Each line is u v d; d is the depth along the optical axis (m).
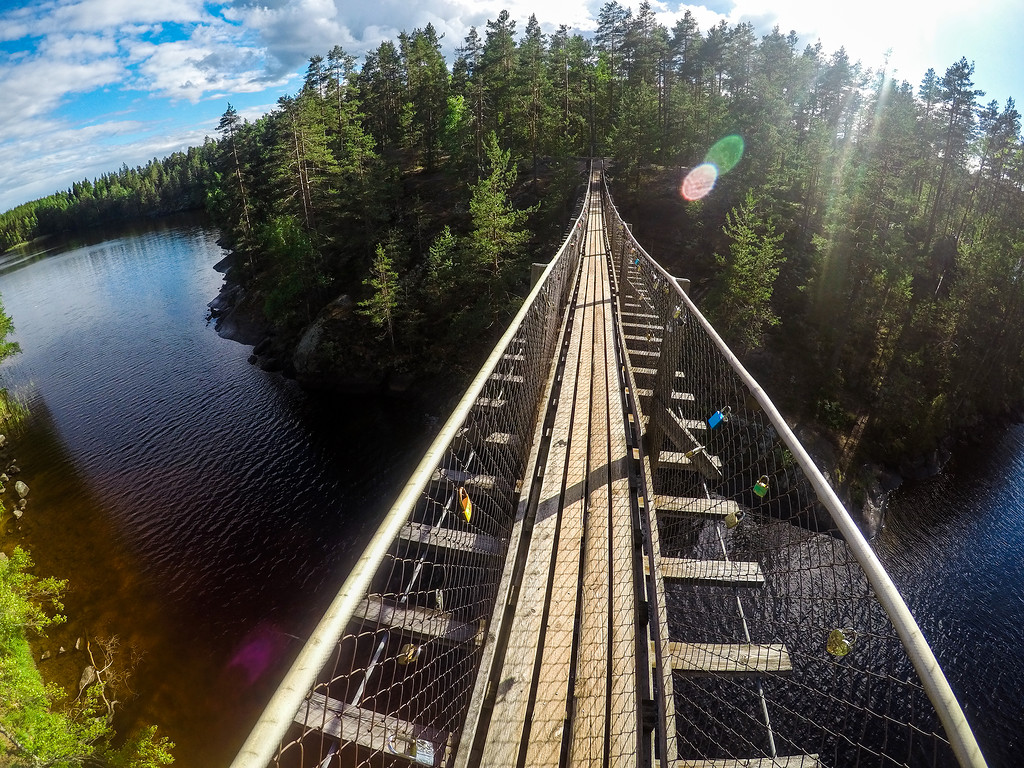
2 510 20.41
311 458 24.38
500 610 2.90
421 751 2.04
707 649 2.64
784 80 39.84
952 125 31.45
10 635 13.80
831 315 27.27
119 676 13.88
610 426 4.93
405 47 52.16
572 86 47.00
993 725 13.99
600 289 11.09
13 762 9.99
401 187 39.78
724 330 25.67
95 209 108.50
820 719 11.76
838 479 22.62
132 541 18.98
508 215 27.64
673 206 36.69
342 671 10.69
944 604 17.47
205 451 24.75
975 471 24.41
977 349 28.53
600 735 2.37
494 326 28.41
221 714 12.97
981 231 35.78
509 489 3.76
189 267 56.00
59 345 37.59
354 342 30.34
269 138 51.69
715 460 3.33
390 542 1.54
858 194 27.73
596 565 3.25
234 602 16.45
